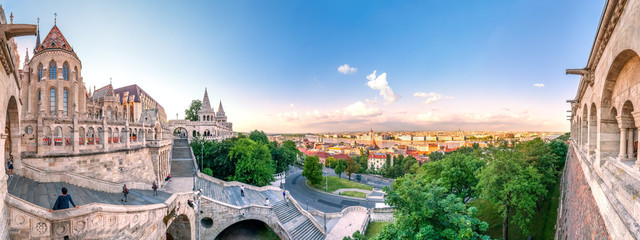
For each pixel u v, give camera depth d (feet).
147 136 159.94
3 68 39.99
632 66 31.22
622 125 35.94
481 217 133.80
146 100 310.45
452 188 151.43
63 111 169.48
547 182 122.42
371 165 523.70
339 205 204.03
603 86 39.24
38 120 94.48
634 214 26.89
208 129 309.22
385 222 163.02
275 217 131.13
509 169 100.22
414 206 61.16
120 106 258.57
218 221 121.49
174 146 244.83
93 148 110.83
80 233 55.62
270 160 224.74
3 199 44.01
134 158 130.52
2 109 40.73
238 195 156.04
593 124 51.19
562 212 81.41
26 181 78.59
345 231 144.97
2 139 42.47
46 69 166.20
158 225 81.05
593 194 44.19
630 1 26.63
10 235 47.78
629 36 27.02
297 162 497.46
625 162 34.76
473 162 149.89
